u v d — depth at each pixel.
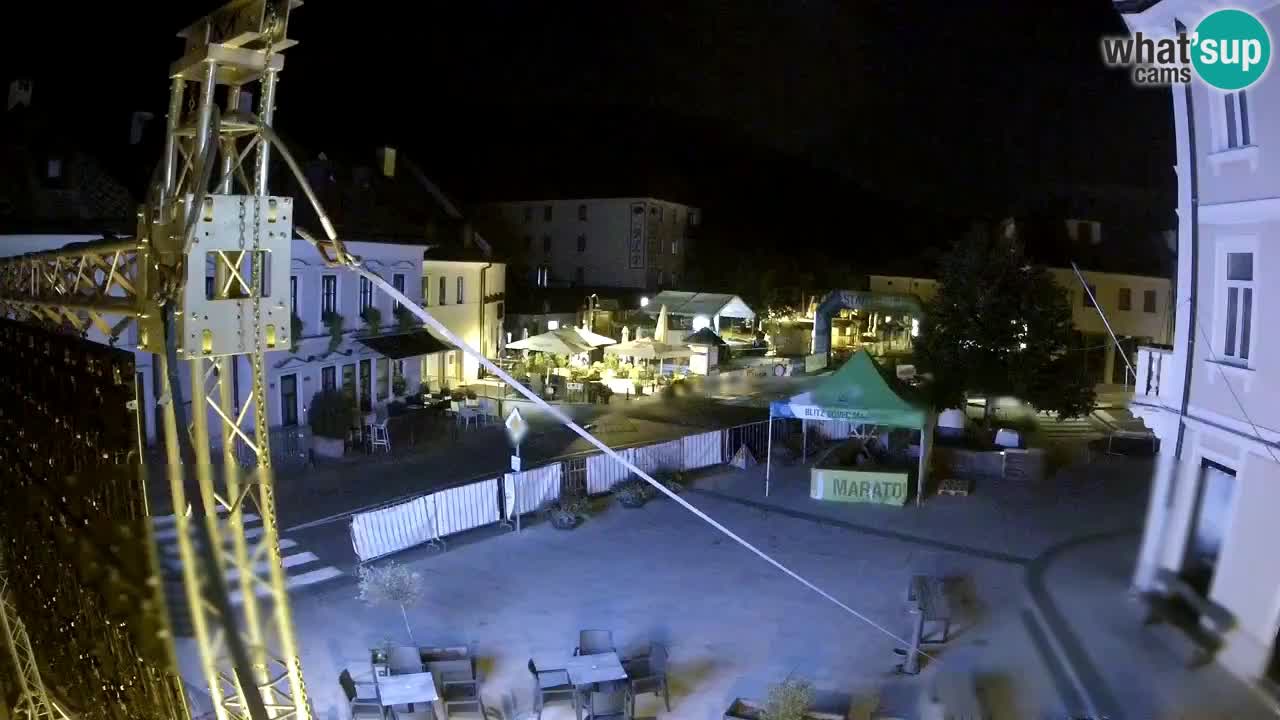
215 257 5.83
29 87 26.70
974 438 28.39
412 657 11.42
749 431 27.12
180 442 6.05
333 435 26.45
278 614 6.92
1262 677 12.58
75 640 7.79
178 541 6.32
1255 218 13.64
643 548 18.08
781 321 65.88
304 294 28.59
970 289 29.44
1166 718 11.51
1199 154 15.09
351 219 33.06
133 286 6.90
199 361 5.87
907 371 45.97
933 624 14.43
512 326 49.38
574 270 66.06
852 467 22.81
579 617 14.48
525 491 19.98
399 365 33.47
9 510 9.89
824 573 16.81
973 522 20.39
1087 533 19.64
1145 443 28.66
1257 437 13.46
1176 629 14.36
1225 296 14.66
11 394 9.67
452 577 16.20
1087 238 52.56
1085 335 49.91
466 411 31.34
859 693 12.04
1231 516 14.06
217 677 6.59
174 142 5.69
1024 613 14.98
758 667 12.78
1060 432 33.09
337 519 19.67
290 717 7.24
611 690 11.45
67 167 24.97
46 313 9.75
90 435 6.96
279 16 5.34
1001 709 11.66
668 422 33.12
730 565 17.14
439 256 37.53
